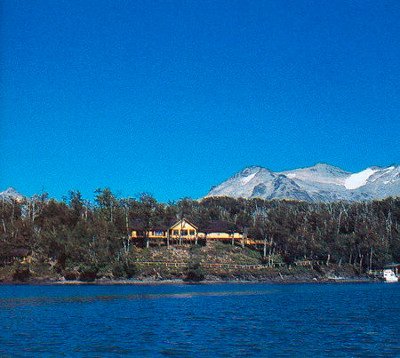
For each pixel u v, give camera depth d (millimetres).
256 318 94688
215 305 121500
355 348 63906
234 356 59031
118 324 85500
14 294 156375
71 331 77125
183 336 72875
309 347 64500
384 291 182000
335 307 117062
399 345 65938
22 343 66750
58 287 196875
